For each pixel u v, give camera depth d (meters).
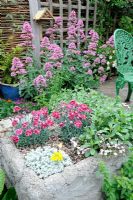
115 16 4.77
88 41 4.14
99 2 4.43
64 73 3.33
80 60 3.56
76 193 1.69
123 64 3.04
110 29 4.79
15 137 1.87
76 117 2.01
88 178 1.71
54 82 3.03
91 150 1.82
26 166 1.76
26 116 2.24
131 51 3.13
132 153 1.81
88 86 3.50
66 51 3.50
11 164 1.82
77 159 1.83
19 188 1.71
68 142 2.04
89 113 2.12
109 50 4.15
